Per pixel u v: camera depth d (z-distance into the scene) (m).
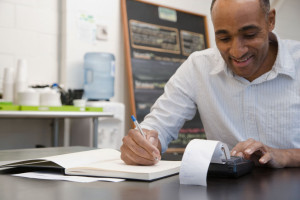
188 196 0.60
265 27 0.96
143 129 1.12
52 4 3.00
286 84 1.23
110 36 3.30
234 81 1.29
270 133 1.26
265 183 0.72
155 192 0.64
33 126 2.92
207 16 4.12
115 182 0.73
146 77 3.50
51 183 0.72
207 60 1.37
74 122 2.99
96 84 3.09
